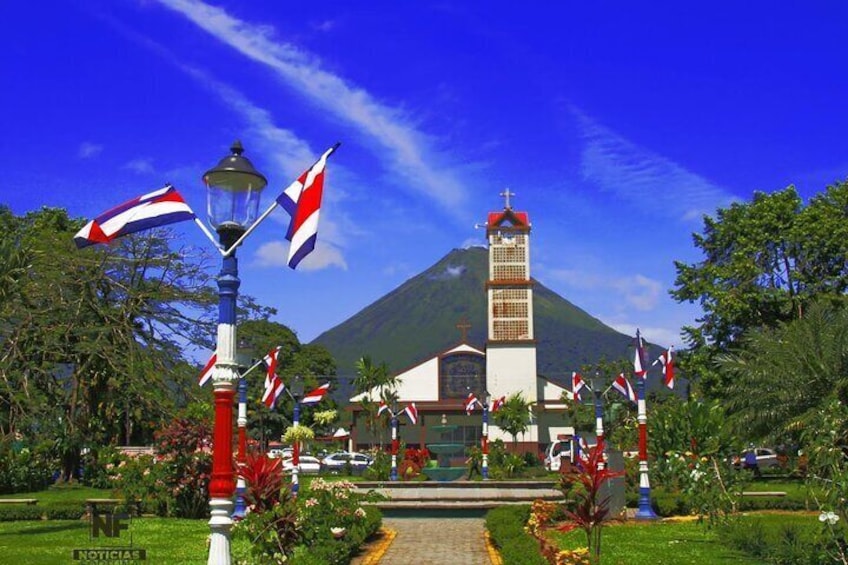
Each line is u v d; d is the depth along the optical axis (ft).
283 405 214.28
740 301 136.56
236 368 29.27
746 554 49.49
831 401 47.60
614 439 122.01
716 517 55.88
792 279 136.98
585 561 35.91
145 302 120.88
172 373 119.96
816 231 134.21
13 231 150.10
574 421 205.36
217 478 28.04
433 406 234.58
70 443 113.09
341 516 48.52
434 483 86.07
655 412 89.15
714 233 147.64
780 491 87.92
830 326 82.89
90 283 115.03
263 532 39.60
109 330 112.37
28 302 100.32
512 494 84.74
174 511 75.61
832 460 39.86
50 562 47.62
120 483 77.25
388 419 225.76
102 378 119.75
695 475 57.11
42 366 100.07
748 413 83.82
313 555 42.63
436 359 244.22
